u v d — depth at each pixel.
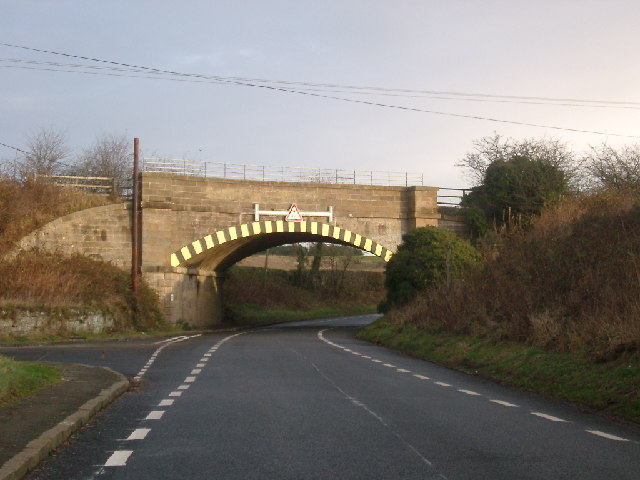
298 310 81.38
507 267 28.55
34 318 35.84
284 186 47.25
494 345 21.48
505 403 13.02
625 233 23.45
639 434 9.95
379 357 24.19
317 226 47.53
